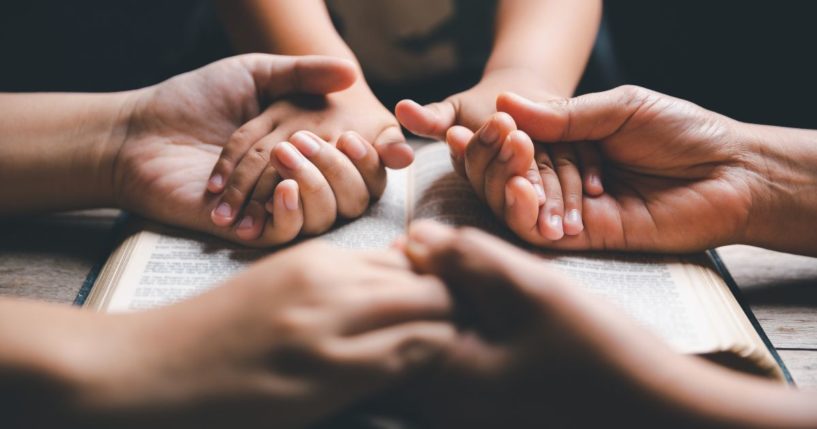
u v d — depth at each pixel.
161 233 0.44
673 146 0.43
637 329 0.33
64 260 0.44
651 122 0.43
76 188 0.45
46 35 0.88
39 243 0.46
